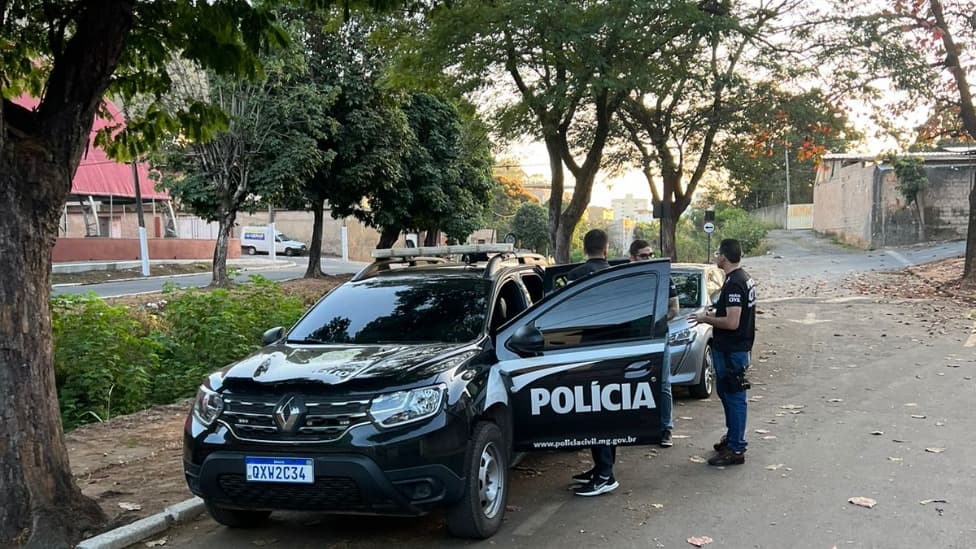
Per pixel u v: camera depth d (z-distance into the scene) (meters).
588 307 5.40
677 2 11.84
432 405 4.56
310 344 5.63
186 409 9.02
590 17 12.12
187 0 6.07
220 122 6.83
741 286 6.34
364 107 24.52
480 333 5.54
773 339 13.76
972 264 21.22
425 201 28.83
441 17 12.31
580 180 15.20
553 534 4.99
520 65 14.05
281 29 6.42
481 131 15.80
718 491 5.78
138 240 33.31
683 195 20.58
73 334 9.30
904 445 6.87
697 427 7.83
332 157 23.17
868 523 5.02
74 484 5.14
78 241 30.27
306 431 4.48
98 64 5.14
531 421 5.35
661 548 4.73
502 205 71.12
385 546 4.88
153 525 5.20
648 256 8.29
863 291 21.64
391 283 6.26
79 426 8.59
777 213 61.12
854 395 9.09
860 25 15.40
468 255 7.20
